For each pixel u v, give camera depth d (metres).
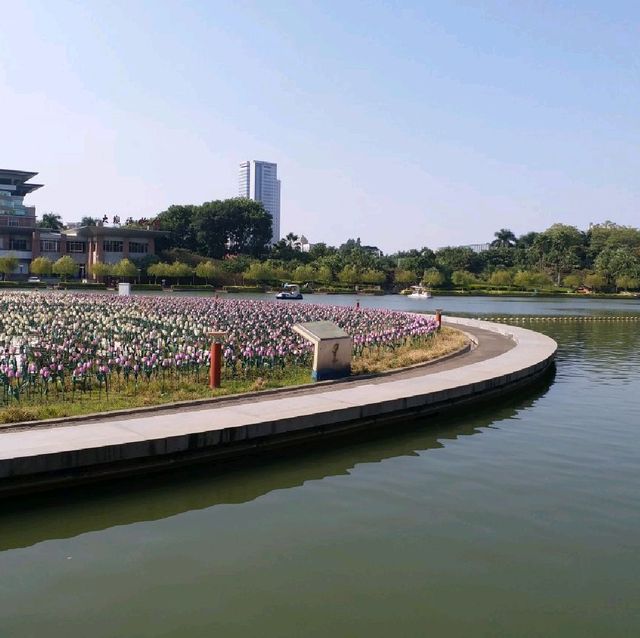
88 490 9.88
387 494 9.96
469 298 103.25
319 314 31.95
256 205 134.12
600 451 12.41
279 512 9.20
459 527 8.70
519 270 123.38
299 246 139.12
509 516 9.09
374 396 14.70
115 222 117.50
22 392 14.79
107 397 14.30
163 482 10.38
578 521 8.95
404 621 6.46
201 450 11.15
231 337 21.41
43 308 31.12
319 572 7.42
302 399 14.29
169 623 6.38
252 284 107.19
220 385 16.03
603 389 19.39
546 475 10.91
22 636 6.13
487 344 27.67
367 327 26.95
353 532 8.51
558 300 99.56
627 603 6.85
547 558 7.84
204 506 9.41
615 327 44.50
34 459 9.45
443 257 131.88
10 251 101.50
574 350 29.91
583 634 6.27
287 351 19.03
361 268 113.44
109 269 97.00
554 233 142.25
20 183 121.69
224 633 6.22
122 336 21.34
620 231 152.50
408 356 21.72
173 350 19.41
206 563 7.61
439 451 12.45
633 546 8.19
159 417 12.21
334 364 17.66
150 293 84.12
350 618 6.50
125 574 7.33
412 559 7.76
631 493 10.05
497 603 6.82
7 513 9.04
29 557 7.74
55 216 145.50
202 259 117.44
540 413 15.98
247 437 11.70
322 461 11.71
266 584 7.14
